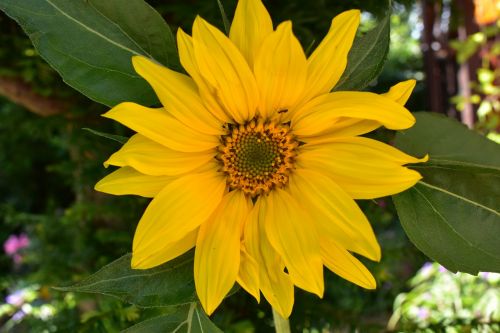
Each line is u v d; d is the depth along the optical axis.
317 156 0.31
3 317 0.67
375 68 0.30
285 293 0.30
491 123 0.73
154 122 0.29
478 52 0.86
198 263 0.30
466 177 0.33
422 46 1.01
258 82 0.30
